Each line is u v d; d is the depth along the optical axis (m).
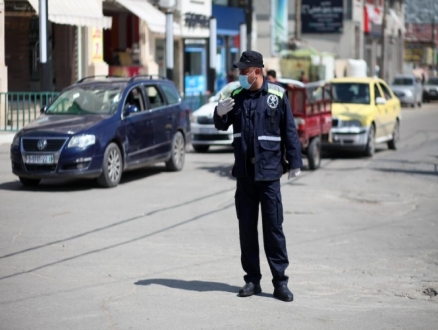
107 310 11.66
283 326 10.97
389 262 15.20
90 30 46.16
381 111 34.88
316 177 27.47
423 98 91.12
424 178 27.55
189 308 11.79
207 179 26.44
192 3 59.28
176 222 18.92
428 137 44.78
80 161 23.16
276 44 77.94
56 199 22.00
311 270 14.46
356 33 92.94
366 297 12.70
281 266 12.30
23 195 22.64
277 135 12.10
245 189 12.27
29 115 34.19
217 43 66.31
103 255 15.40
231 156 33.84
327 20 87.38
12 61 44.12
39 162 23.19
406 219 19.92
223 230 18.02
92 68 46.34
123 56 52.50
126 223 18.69
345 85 34.97
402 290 13.18
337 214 20.42
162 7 54.53
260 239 17.38
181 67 58.91
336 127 32.88
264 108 12.02
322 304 12.19
